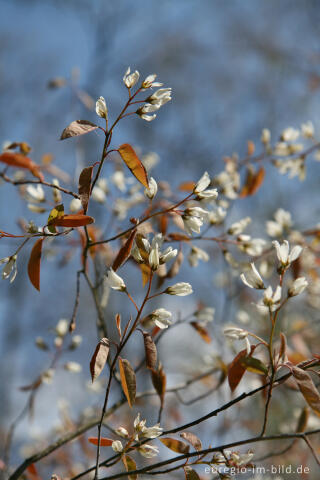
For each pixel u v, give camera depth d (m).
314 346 1.33
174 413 1.50
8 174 1.24
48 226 1.01
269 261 1.25
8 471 1.16
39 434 1.29
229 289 1.32
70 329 1.09
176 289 0.99
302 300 1.40
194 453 0.99
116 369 1.14
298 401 1.34
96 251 1.19
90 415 1.30
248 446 1.47
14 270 1.01
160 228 1.14
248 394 0.98
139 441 1.01
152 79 1.01
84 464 1.27
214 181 1.20
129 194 1.23
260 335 1.30
